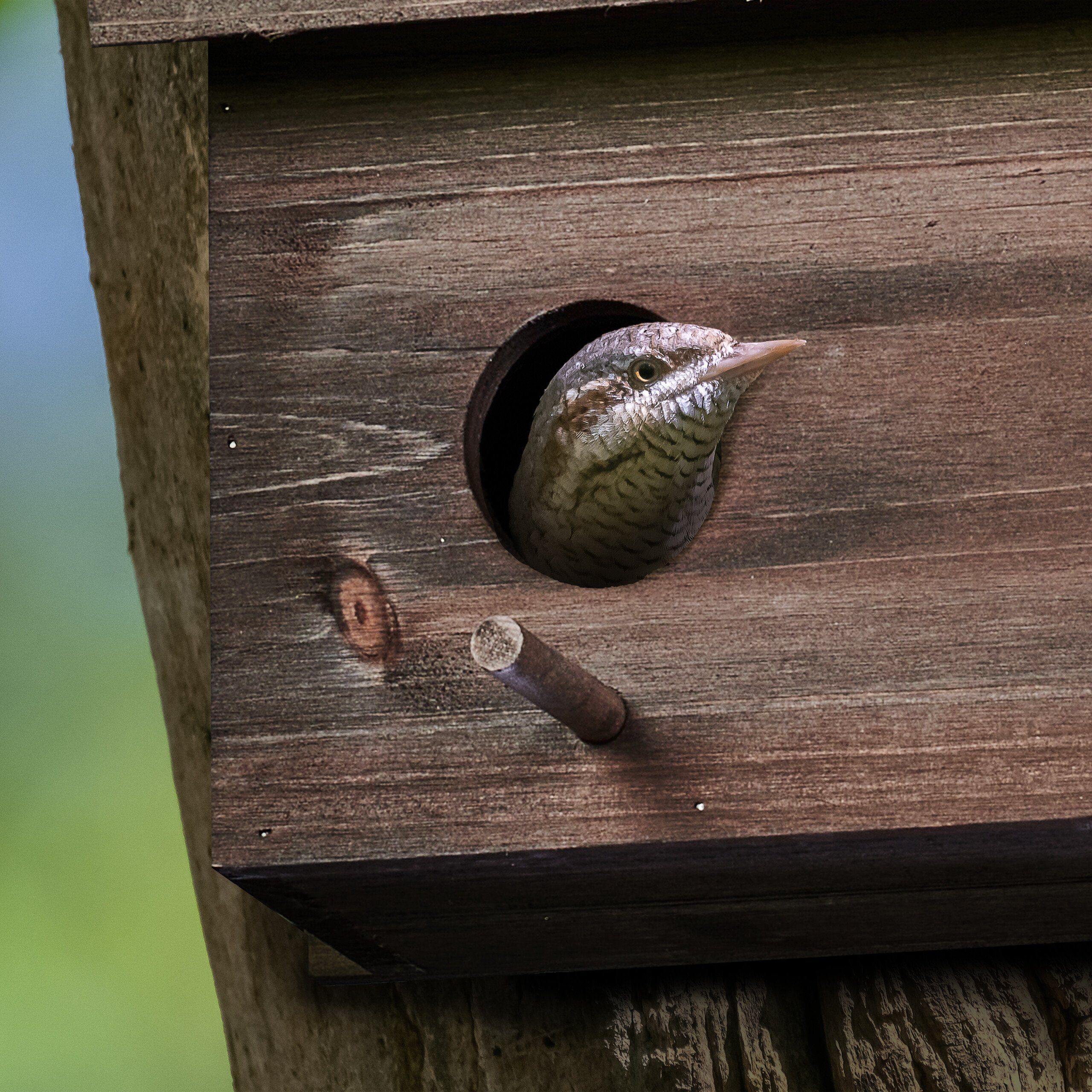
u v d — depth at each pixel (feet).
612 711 3.91
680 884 3.97
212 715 3.95
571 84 4.01
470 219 4.00
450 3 3.96
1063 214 3.99
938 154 3.99
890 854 3.94
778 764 3.93
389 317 3.99
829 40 4.00
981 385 3.97
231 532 3.97
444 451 3.98
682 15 3.99
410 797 3.94
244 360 3.99
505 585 3.96
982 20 4.00
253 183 4.00
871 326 3.98
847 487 3.96
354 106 4.01
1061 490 3.96
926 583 3.95
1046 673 3.94
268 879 3.94
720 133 4.00
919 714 3.94
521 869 3.94
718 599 3.95
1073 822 3.92
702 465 4.01
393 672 3.95
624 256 3.99
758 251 3.99
